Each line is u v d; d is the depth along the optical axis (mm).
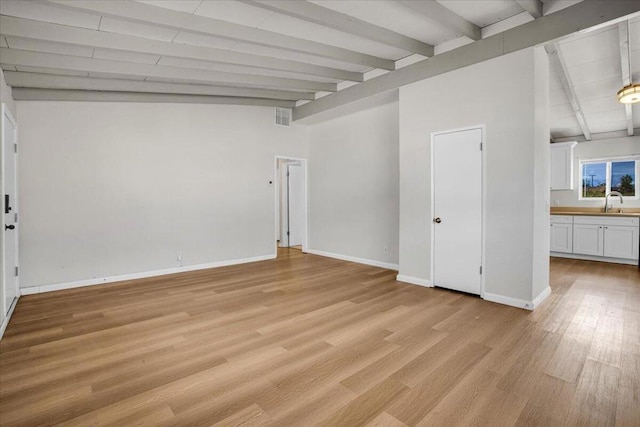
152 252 4840
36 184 4020
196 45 3502
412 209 4293
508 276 3445
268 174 6070
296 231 7918
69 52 3205
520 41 3258
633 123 5703
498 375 2113
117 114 4543
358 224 5777
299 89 5047
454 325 2926
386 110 5230
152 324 2982
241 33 3197
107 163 4477
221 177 5480
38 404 1834
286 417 1724
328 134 6254
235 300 3676
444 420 1697
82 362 2303
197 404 1833
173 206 5012
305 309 3373
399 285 4258
